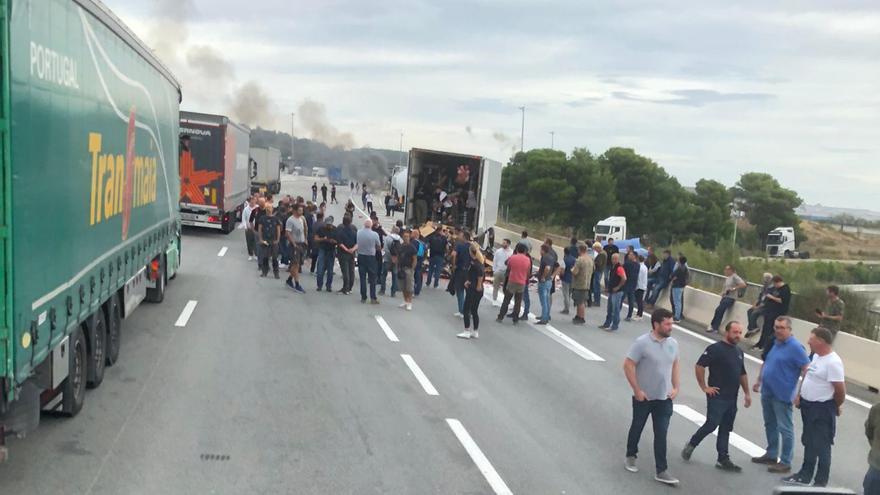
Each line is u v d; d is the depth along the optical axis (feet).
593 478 27.09
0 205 18.24
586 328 61.16
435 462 27.14
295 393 34.53
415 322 56.34
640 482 27.14
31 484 22.66
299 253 66.69
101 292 28.91
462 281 59.98
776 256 266.16
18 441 26.08
